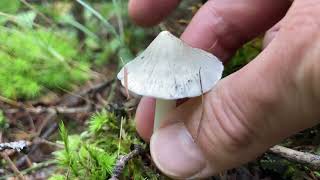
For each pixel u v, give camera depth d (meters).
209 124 0.08
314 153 0.11
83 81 0.15
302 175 0.11
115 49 0.16
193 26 0.12
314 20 0.07
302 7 0.08
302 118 0.08
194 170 0.09
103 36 0.17
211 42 0.12
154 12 0.13
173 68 0.08
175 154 0.09
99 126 0.12
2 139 0.13
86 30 0.16
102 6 0.18
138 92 0.08
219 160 0.09
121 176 0.11
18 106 0.14
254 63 0.08
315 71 0.07
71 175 0.11
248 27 0.12
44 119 0.14
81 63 0.16
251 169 0.11
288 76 0.08
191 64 0.09
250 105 0.08
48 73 0.15
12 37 0.16
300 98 0.08
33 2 0.18
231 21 0.12
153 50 0.09
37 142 0.13
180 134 0.09
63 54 0.16
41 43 0.16
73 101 0.15
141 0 0.13
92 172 0.11
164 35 0.09
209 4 0.12
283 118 0.08
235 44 0.12
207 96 0.08
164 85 0.08
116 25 0.17
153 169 0.11
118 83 0.15
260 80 0.08
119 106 0.13
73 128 0.14
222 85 0.08
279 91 0.08
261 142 0.08
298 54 0.07
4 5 0.17
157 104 0.10
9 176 0.12
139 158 0.11
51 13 0.17
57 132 0.13
